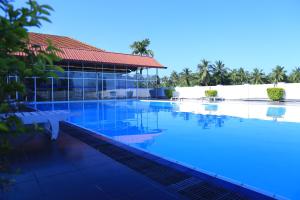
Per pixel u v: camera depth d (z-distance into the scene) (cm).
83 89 2411
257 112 1551
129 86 2766
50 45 146
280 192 439
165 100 2612
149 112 1681
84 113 1642
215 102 2336
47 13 126
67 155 541
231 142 816
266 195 359
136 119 1382
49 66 143
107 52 2753
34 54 139
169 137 909
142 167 470
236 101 2492
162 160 512
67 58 2170
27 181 392
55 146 616
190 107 1948
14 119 136
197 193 366
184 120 1320
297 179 499
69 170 446
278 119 1271
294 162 609
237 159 638
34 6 122
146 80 2936
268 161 619
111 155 546
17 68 126
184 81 6531
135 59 2850
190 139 873
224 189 381
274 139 852
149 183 396
